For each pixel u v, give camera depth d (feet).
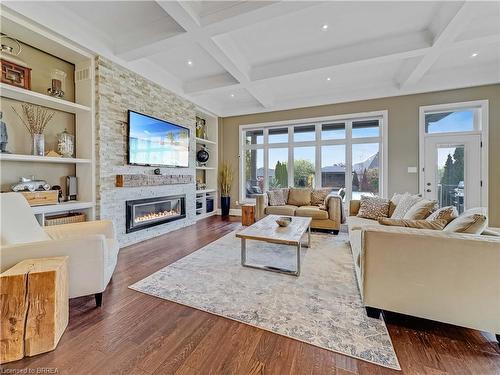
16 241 5.64
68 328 5.17
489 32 9.11
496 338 4.76
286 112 18.51
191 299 6.41
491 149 13.25
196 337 4.93
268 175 19.84
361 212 11.39
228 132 20.79
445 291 4.87
